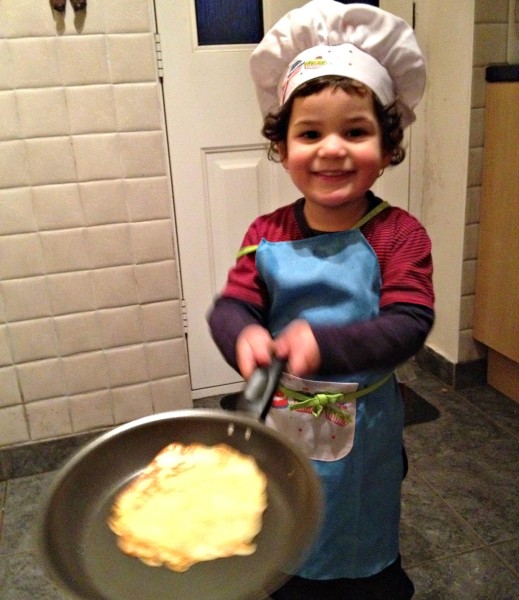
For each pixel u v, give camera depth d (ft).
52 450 5.51
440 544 4.37
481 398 6.27
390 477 3.09
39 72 4.63
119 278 5.24
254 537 1.86
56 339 5.26
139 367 5.53
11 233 4.92
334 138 2.54
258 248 2.90
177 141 5.67
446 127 6.01
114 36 4.68
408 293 2.53
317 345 2.21
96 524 1.93
